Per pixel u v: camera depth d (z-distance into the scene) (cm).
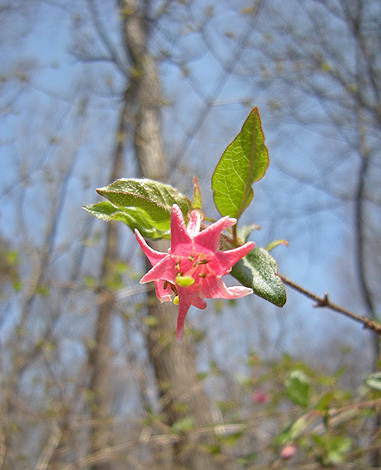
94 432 581
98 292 613
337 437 400
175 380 580
